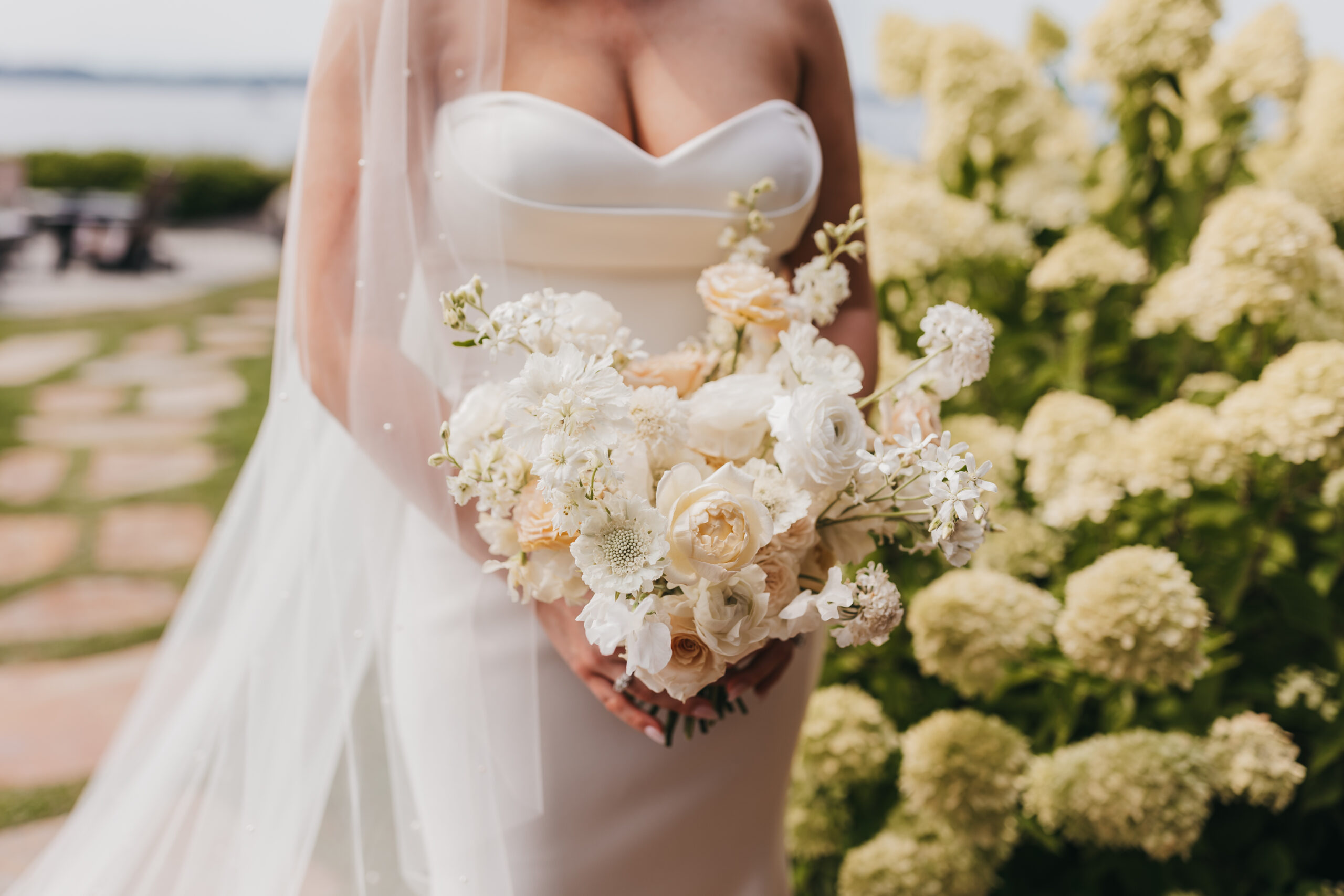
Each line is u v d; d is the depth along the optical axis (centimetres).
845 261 160
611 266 133
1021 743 180
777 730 144
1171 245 229
